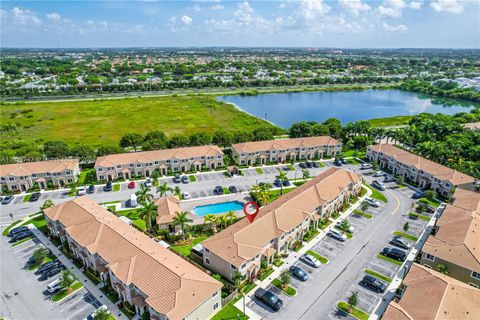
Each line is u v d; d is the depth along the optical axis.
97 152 131.25
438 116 191.75
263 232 72.06
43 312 59.44
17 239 81.12
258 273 68.56
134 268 61.19
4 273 69.62
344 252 76.31
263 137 146.50
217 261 67.81
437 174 107.62
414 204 99.44
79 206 80.88
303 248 77.94
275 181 115.75
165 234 82.12
